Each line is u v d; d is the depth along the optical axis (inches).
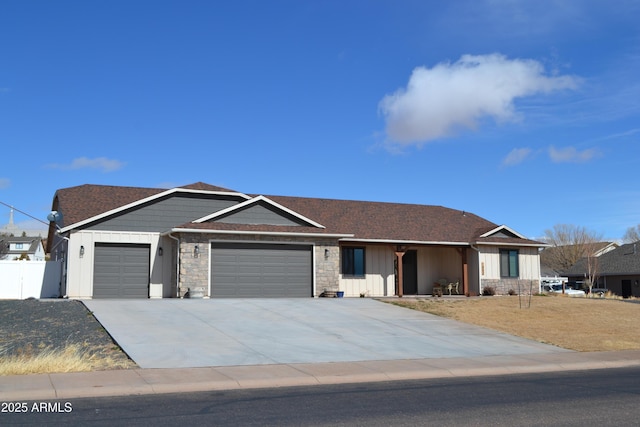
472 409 379.6
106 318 751.1
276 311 881.5
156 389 440.8
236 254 1089.4
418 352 655.1
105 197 1186.6
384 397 423.2
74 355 535.8
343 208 1385.3
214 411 367.6
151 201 1108.5
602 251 3016.7
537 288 1386.6
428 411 371.9
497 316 948.6
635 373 572.1
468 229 1403.8
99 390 425.4
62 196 1168.2
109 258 1066.7
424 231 1336.1
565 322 922.1
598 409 382.0
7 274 1128.8
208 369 518.9
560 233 3218.5
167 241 1105.4
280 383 479.2
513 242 1352.1
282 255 1123.9
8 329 675.4
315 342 679.7
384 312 932.6
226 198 1166.3
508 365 594.6
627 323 936.3
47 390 417.1
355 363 574.9
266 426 326.0
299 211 1323.8
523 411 373.7
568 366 607.5
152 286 1083.9
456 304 1051.9
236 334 698.8
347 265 1261.1
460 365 581.6
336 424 332.2
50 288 1146.0
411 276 1355.8
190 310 851.4
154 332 679.7
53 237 1338.6
